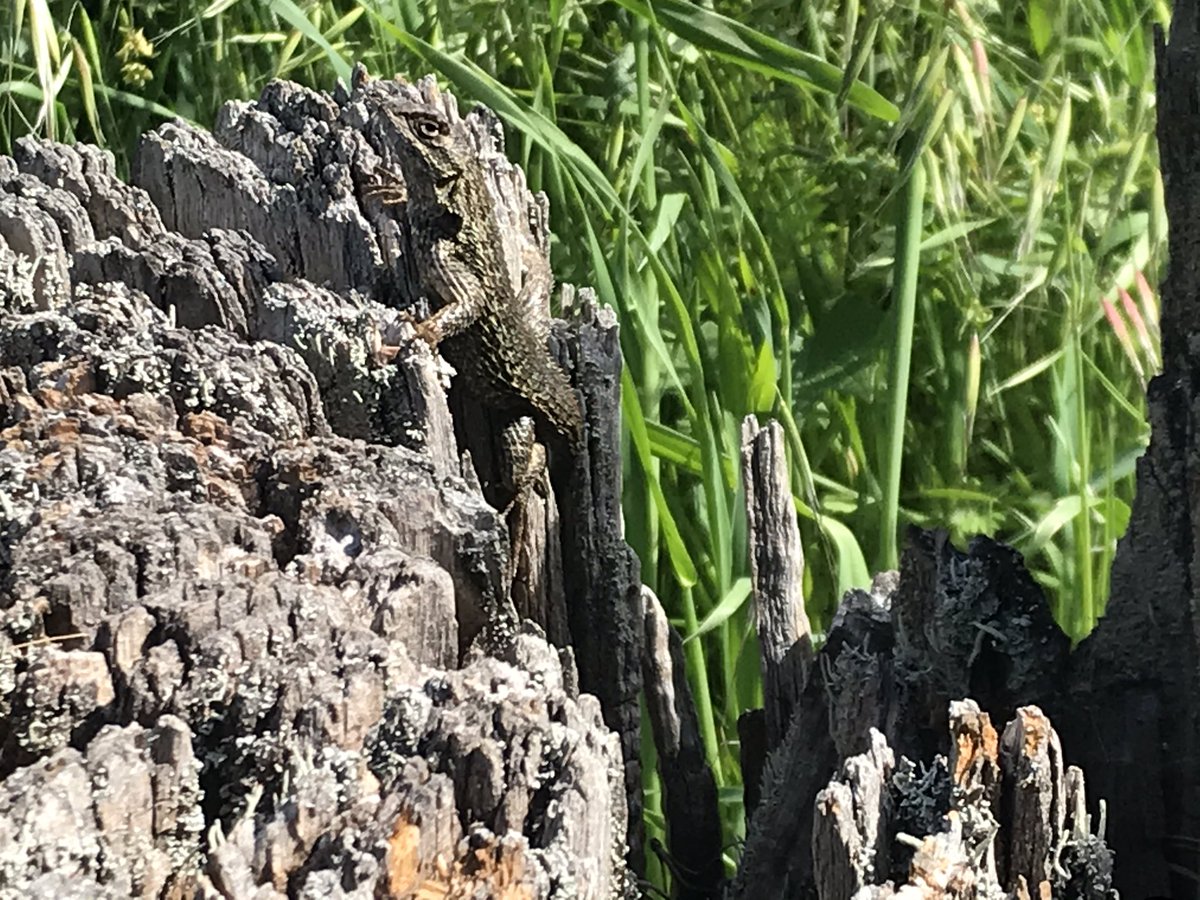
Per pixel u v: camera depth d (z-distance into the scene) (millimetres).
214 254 345
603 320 384
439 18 498
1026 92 439
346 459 296
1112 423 418
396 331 333
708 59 519
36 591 258
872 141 524
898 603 312
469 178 376
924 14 445
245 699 247
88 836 226
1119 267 454
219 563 268
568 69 526
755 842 325
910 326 397
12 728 244
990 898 269
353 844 234
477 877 235
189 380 305
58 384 304
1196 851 304
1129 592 307
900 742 304
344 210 368
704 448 414
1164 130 299
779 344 497
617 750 272
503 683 255
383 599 266
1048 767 272
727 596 401
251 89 526
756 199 516
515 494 365
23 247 335
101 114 525
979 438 513
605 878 249
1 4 495
